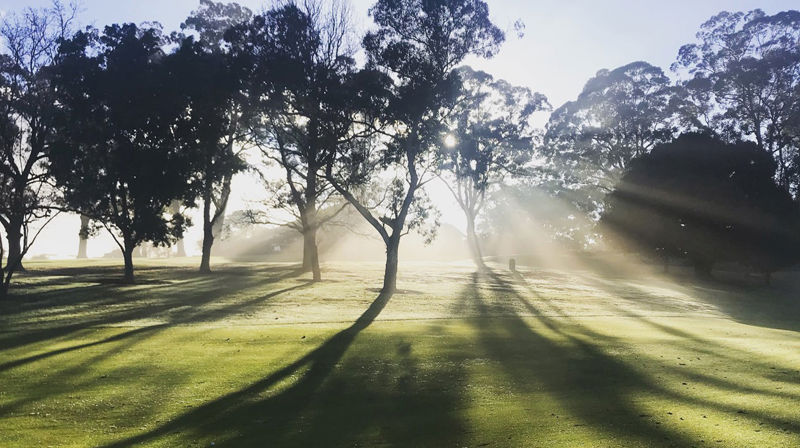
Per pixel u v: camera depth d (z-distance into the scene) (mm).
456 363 15016
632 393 11758
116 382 12898
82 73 38312
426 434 9586
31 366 14367
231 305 28641
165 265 59875
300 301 31047
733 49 65125
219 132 38875
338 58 36438
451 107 36594
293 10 34281
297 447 9070
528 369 14281
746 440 8672
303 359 15383
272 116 36031
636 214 53938
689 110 67125
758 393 11500
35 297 30859
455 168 39594
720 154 52688
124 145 37531
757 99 65438
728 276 57375
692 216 51031
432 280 46938
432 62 35938
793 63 61562
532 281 48781
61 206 38562
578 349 17000
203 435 9656
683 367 14156
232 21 51281
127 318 23812
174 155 37750
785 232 49562
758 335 20719
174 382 12945
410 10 35656
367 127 37250
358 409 11109
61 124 39781
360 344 17688
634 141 67438
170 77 38469
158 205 39469
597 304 34250
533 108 51531
